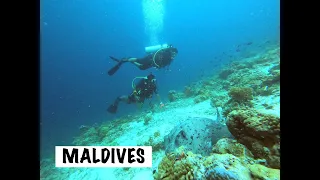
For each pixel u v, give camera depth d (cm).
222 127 329
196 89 992
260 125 224
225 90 789
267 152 218
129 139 582
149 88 760
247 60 1241
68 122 1864
